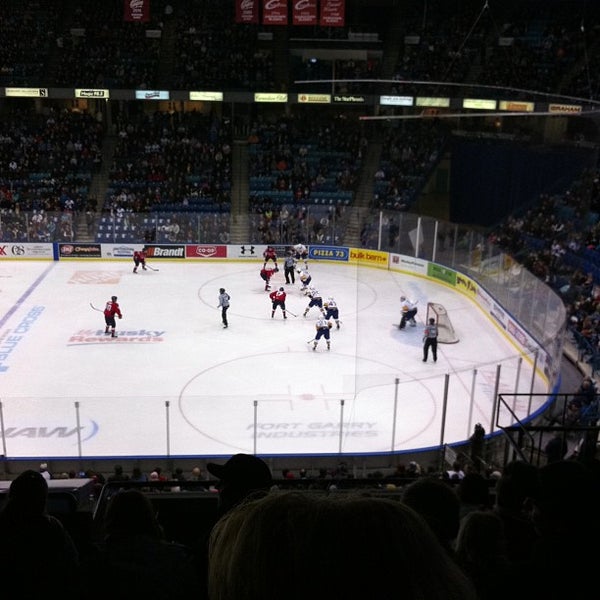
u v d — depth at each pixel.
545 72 38.69
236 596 1.14
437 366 20.27
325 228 35.28
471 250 27.77
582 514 2.53
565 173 27.75
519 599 2.46
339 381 20.36
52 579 2.44
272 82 41.00
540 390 18.00
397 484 8.73
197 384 20.27
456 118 39.19
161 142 41.34
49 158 40.09
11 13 42.59
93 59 41.41
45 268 33.66
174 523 6.19
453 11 42.88
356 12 43.62
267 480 3.04
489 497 6.24
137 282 31.45
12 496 2.99
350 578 1.11
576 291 24.05
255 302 28.58
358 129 42.72
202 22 43.81
